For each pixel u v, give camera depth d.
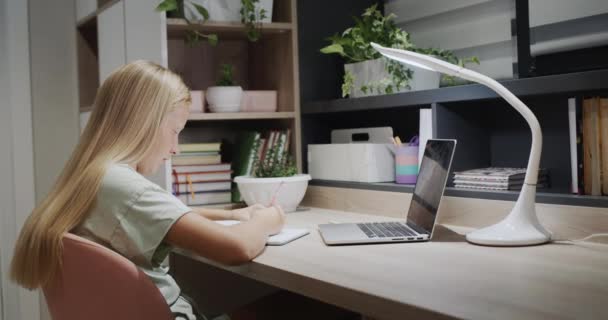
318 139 2.46
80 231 1.24
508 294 1.01
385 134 2.21
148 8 2.12
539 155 1.47
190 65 2.58
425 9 2.34
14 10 2.61
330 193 2.23
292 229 1.70
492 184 1.71
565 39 1.69
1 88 2.62
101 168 1.24
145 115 1.32
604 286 1.05
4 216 2.64
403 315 0.98
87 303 1.14
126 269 1.13
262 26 2.31
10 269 1.21
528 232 1.46
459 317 0.89
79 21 2.75
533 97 1.80
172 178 2.25
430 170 1.68
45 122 2.72
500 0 2.03
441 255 1.36
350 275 1.18
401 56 1.60
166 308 1.18
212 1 2.24
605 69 1.52
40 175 2.70
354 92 2.25
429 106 2.12
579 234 1.48
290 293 2.07
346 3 2.50
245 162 2.38
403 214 1.92
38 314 2.64
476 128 1.97
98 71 2.68
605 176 1.48
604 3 1.58
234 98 2.29
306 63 2.40
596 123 1.49
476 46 2.14
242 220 1.78
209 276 2.11
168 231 1.24
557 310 0.91
